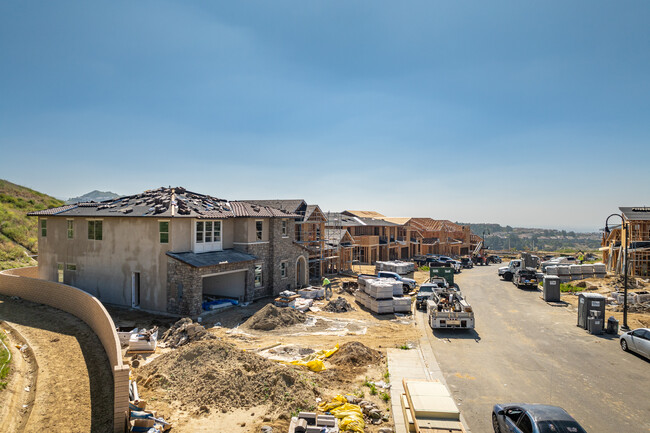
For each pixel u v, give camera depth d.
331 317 25.08
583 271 42.09
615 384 14.76
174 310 23.84
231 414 11.87
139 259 25.42
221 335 20.39
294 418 10.22
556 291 31.62
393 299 27.02
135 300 25.80
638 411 12.61
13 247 42.66
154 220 24.83
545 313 27.28
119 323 22.02
